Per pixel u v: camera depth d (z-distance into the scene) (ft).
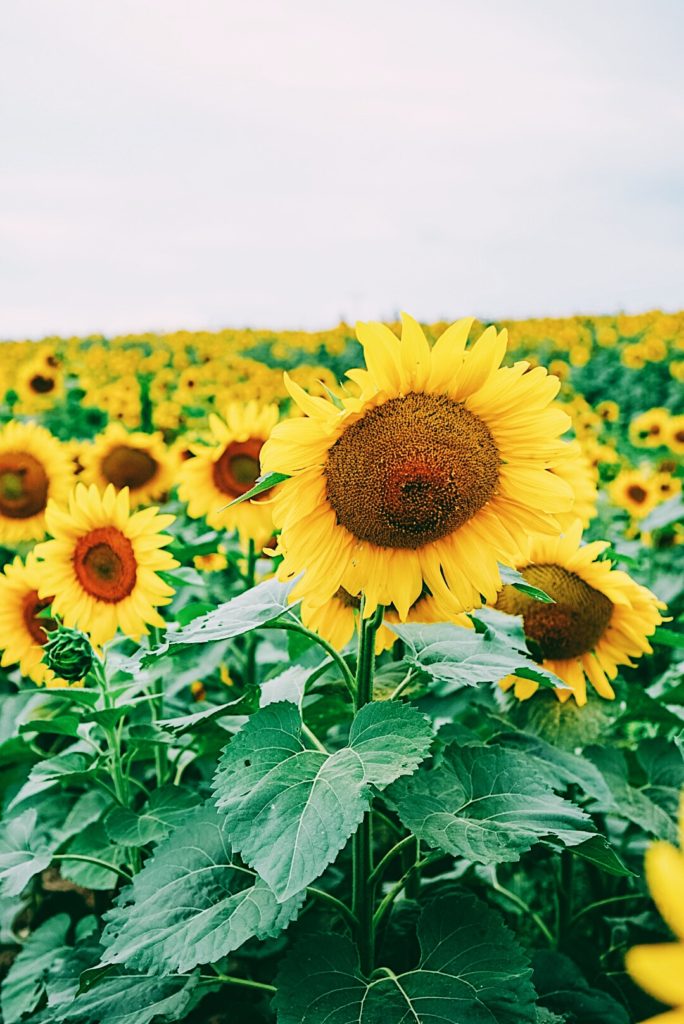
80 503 10.17
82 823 10.49
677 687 8.91
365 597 6.51
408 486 6.26
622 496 24.68
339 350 68.23
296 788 5.42
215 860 6.61
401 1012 5.56
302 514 6.40
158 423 35.81
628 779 9.11
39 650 11.24
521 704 9.11
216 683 14.70
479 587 6.61
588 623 8.72
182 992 6.70
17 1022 8.55
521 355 64.80
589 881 10.35
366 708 5.96
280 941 7.87
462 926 6.27
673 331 56.75
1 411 46.19
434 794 6.44
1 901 10.82
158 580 10.19
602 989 8.48
